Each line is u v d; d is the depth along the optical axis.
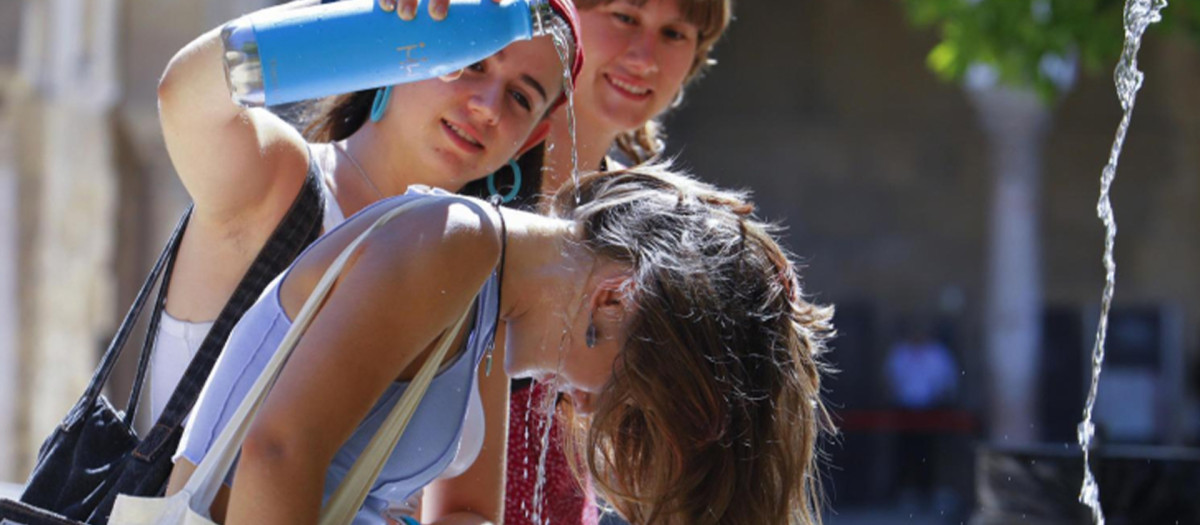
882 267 58.59
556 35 7.68
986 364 54.19
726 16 11.17
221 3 27.52
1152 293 56.44
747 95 59.81
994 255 49.97
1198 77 55.97
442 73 6.55
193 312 7.29
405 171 7.94
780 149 59.34
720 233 6.68
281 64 6.34
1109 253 7.98
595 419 6.55
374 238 6.16
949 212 58.59
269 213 7.23
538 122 8.30
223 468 6.08
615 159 11.90
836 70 59.62
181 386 6.97
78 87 27.41
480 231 6.30
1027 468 11.59
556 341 6.66
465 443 7.14
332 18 6.42
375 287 5.98
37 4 27.56
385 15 6.42
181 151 7.01
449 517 7.65
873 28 59.50
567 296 6.60
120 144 27.92
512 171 8.95
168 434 6.92
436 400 6.44
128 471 6.92
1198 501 11.18
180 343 7.30
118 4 27.55
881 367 58.09
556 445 9.21
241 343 6.35
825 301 58.22
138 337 27.89
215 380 6.39
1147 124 56.91
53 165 27.55
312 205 7.30
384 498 6.64
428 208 6.27
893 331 58.22
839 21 59.69
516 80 7.84
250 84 6.36
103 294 27.80
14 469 27.38
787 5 59.88
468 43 6.49
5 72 27.52
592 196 7.04
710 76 59.91
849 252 58.78
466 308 6.22
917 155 58.94
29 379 27.55
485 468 7.77
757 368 6.57
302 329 6.07
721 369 6.42
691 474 6.46
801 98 59.78
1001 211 49.50
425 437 6.47
